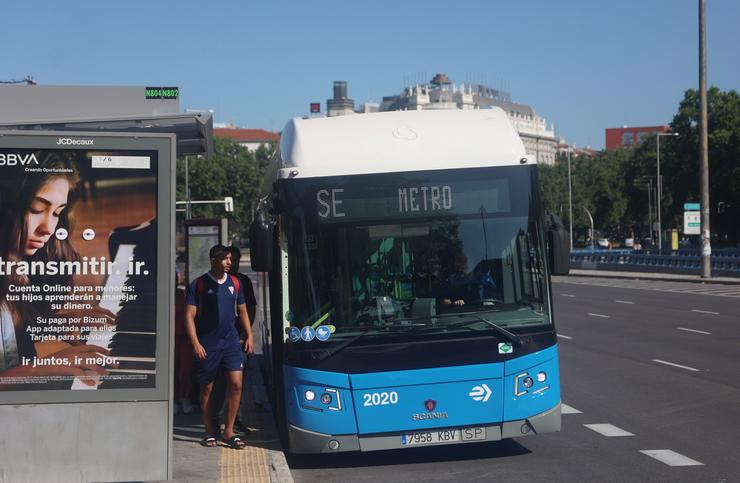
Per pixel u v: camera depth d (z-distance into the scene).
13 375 6.98
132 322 7.12
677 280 44.44
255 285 41.78
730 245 88.44
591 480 7.93
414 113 9.41
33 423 7.00
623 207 121.81
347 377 8.38
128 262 7.13
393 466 8.87
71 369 7.05
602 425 10.41
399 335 8.42
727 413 10.89
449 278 8.61
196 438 9.65
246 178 115.19
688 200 88.38
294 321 8.52
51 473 7.02
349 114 9.48
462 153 8.85
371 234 8.64
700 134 42.06
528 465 8.61
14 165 7.02
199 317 9.18
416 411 8.40
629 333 20.72
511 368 8.52
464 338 8.47
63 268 7.06
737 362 15.39
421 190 8.73
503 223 8.77
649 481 7.81
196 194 112.75
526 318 8.62
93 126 9.26
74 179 7.09
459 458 9.10
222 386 9.55
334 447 8.37
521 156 8.89
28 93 10.38
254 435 9.86
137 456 7.11
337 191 8.69
